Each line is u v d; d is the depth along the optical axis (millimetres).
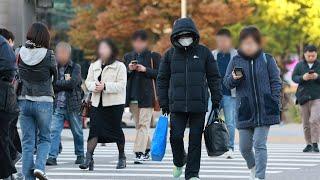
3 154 17812
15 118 18594
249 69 19656
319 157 30844
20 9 33281
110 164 27438
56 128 26516
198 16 77062
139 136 27500
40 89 19406
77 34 82125
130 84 27453
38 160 19641
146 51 27609
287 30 84062
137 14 77438
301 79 31922
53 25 93375
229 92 28750
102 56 24516
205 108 20078
